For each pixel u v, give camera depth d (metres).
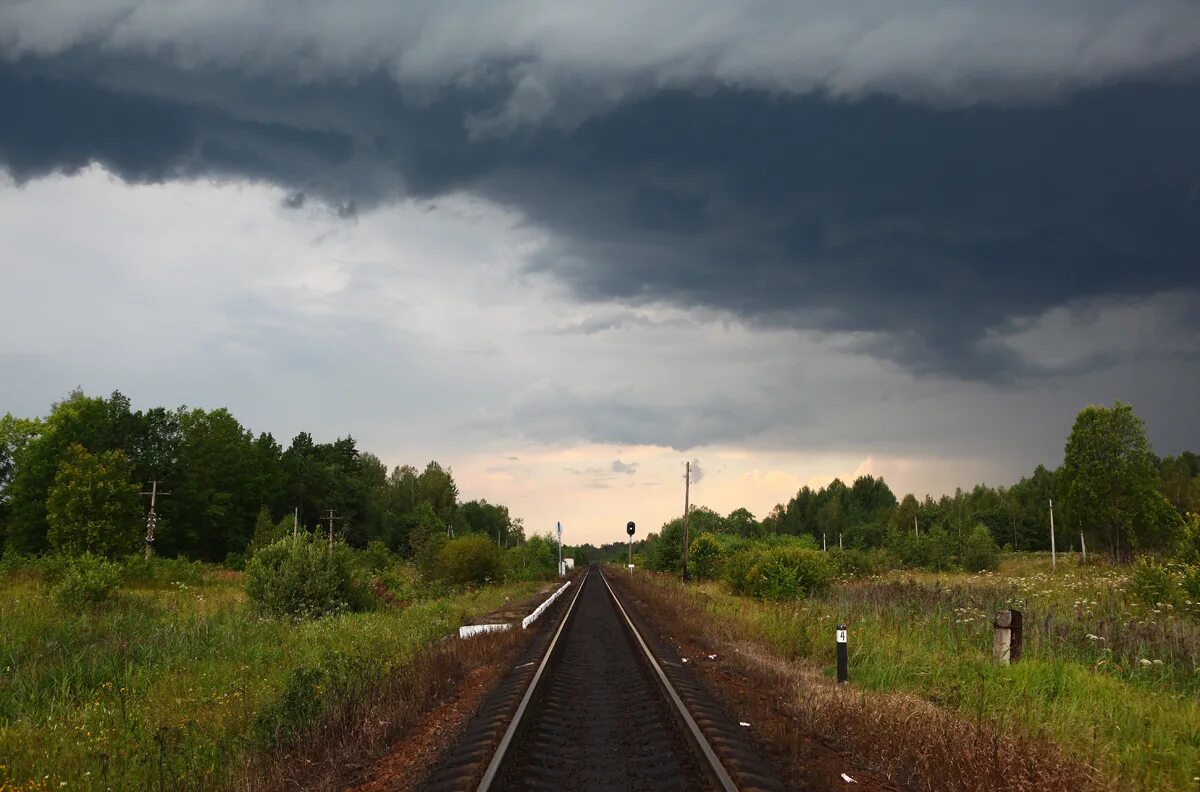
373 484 148.62
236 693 13.23
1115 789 7.67
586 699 13.63
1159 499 49.88
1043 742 8.99
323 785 8.60
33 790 8.34
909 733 9.53
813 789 8.05
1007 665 13.66
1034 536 94.44
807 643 18.33
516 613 34.56
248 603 29.05
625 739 10.57
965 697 11.73
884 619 21.00
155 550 81.75
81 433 79.06
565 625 26.69
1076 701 11.00
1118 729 9.83
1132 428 50.69
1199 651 14.48
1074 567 49.12
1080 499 51.59
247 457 97.19
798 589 31.28
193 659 17.41
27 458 74.25
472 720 11.42
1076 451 52.09
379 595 36.56
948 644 17.02
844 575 46.38
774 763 8.94
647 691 13.83
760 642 19.77
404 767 9.30
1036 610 20.75
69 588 24.56
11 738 10.40
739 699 12.86
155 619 22.78
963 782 7.96
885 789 8.30
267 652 18.47
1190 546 26.48
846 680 13.96
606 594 48.69
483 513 183.75
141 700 13.28
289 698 11.37
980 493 126.62
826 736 10.35
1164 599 21.83
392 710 11.70
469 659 17.92
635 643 20.64
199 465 88.19
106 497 58.34
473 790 7.77
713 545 60.12
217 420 92.50
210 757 9.75
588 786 8.41
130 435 85.88
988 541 56.16
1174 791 7.77
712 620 25.17
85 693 14.02
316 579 28.84
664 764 9.16
